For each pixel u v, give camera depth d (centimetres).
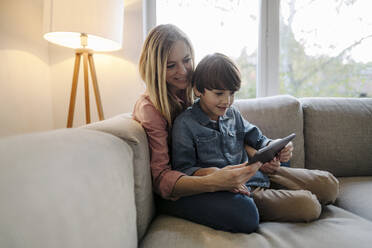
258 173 85
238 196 64
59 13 98
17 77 115
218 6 152
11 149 31
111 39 107
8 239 24
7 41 109
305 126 116
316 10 154
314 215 66
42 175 31
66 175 34
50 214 29
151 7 148
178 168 73
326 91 161
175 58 76
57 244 29
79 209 34
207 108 82
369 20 154
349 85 159
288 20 155
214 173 63
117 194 45
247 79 159
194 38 153
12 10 112
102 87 139
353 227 63
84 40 115
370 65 157
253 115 111
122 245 43
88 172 39
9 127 111
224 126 83
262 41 153
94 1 101
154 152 73
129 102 141
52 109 143
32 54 126
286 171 85
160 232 61
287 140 71
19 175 28
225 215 61
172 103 84
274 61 154
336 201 89
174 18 151
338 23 154
